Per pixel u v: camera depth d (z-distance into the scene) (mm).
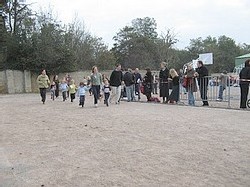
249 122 11672
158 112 15094
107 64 58281
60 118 14062
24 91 42031
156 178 6047
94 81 18438
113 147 8445
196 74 17828
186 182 5793
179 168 6590
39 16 44969
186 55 83250
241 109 15359
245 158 7180
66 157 7676
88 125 11898
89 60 56656
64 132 10719
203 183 5719
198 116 13398
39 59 42312
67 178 6215
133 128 11000
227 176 6059
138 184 5766
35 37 42781
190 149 8023
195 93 19391
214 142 8672
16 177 6379
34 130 11344
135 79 22891
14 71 41562
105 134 10133
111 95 21281
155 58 74062
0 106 21016
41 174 6508
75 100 25328
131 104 19766
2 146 9039
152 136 9648
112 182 5906
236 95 20141
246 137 9188
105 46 60469
